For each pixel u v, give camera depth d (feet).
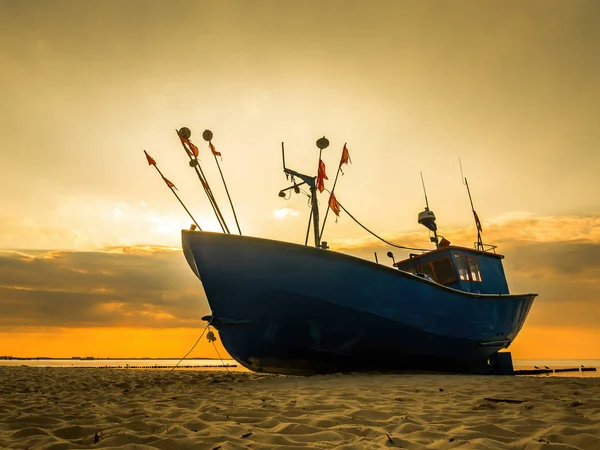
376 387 20.11
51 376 36.76
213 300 25.55
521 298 37.42
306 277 25.38
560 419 10.45
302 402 14.76
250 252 24.98
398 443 8.51
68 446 8.41
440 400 15.11
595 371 53.72
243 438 9.09
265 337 26.37
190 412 12.89
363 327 26.84
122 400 16.84
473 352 32.30
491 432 9.45
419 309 28.30
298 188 34.58
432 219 39.47
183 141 27.40
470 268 36.37
